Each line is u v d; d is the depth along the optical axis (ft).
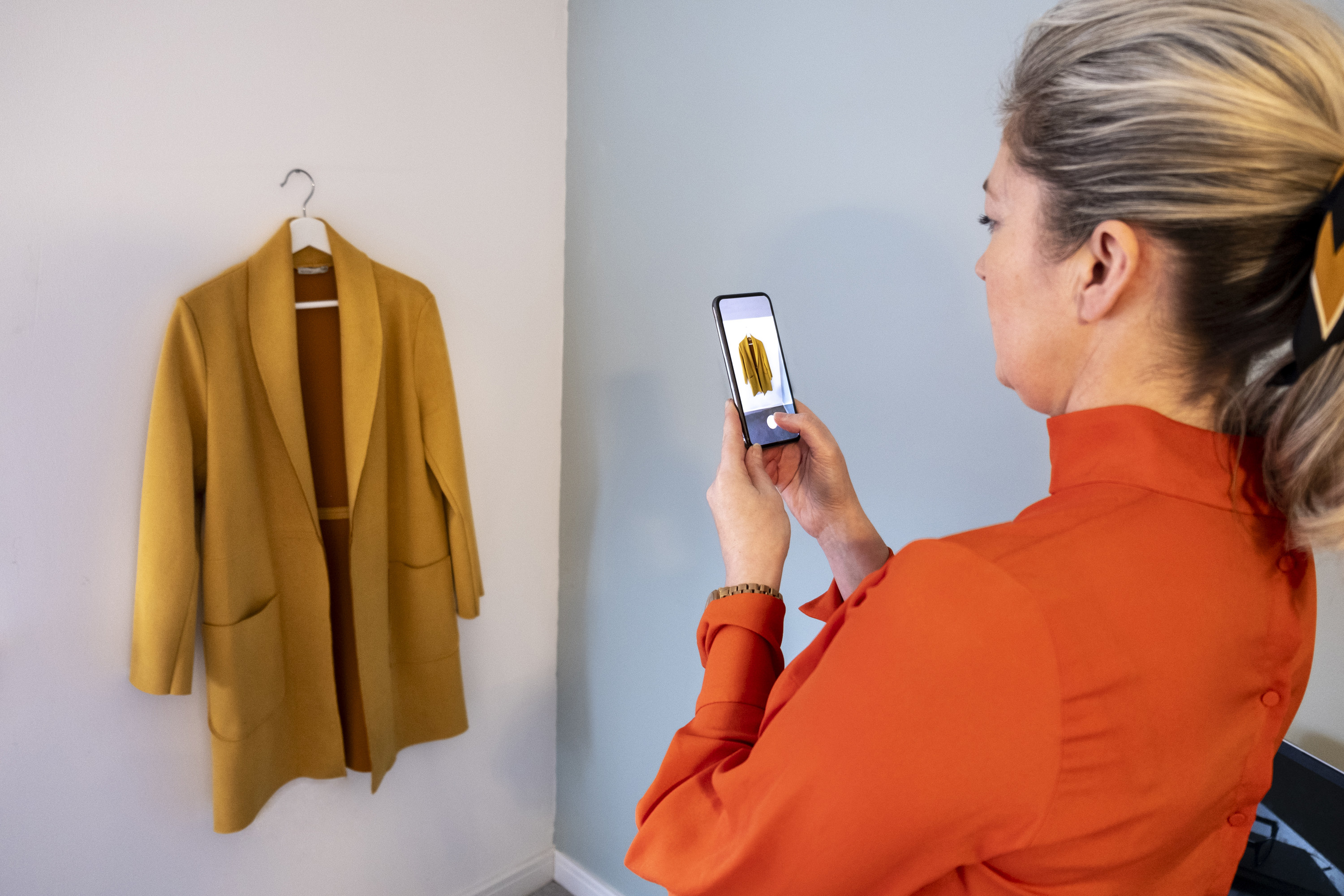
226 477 4.38
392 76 5.13
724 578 5.32
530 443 6.18
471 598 5.45
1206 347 1.36
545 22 5.87
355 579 4.84
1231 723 1.41
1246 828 1.55
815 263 4.63
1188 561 1.35
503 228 5.82
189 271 4.45
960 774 1.21
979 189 3.91
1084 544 1.32
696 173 5.22
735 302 3.05
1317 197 1.22
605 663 6.19
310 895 5.36
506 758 6.34
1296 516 1.36
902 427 4.33
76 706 4.33
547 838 6.72
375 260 5.19
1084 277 1.43
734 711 1.72
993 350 3.93
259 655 4.59
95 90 4.08
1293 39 1.23
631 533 5.89
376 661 5.01
